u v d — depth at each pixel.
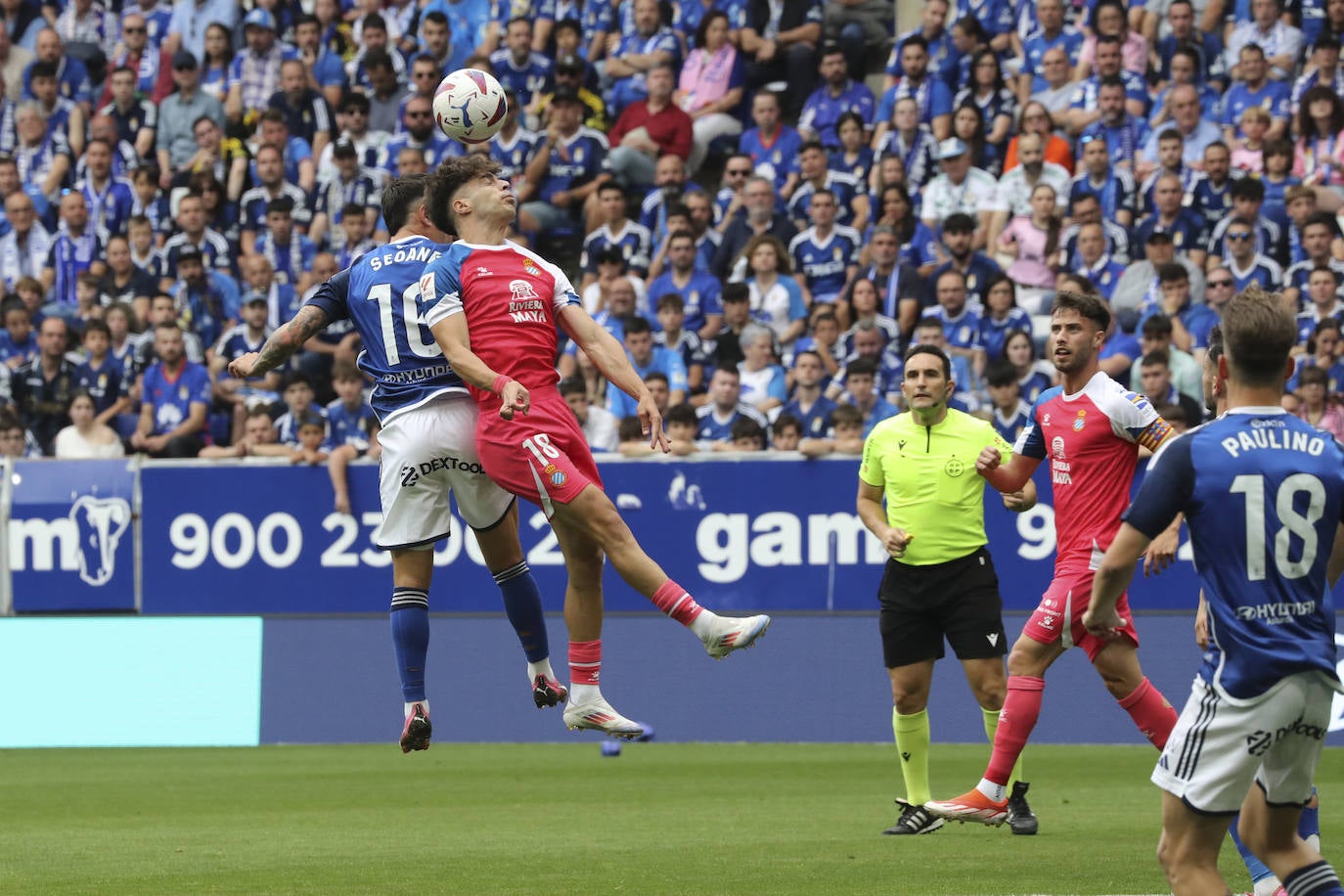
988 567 26.62
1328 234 45.00
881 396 46.22
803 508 41.25
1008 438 42.03
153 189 56.53
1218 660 14.04
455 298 20.52
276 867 22.23
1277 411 14.38
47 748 43.81
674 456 41.81
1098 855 22.81
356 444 45.78
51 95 59.31
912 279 47.47
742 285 47.25
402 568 22.27
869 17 56.09
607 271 49.94
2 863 22.89
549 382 20.61
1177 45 51.53
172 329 48.50
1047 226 49.00
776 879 20.56
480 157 21.31
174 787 33.91
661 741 42.09
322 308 22.88
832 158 52.56
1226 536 14.00
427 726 22.00
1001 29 53.84
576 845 24.41
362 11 60.03
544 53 57.44
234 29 60.88
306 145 56.91
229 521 43.62
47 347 49.69
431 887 20.11
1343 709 39.00
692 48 57.03
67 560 44.22
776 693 41.59
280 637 43.53
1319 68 49.88
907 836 25.33
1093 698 40.78
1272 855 14.76
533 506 42.56
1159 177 47.75
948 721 41.28
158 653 43.97
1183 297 45.31
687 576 41.75
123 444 49.44
